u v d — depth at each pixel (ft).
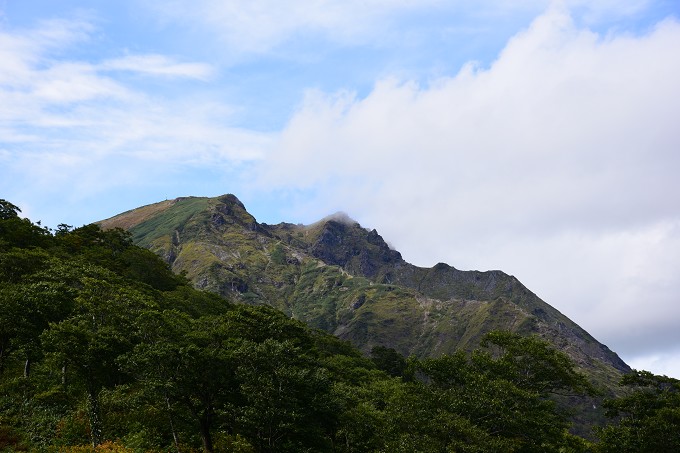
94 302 171.12
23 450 124.26
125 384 155.22
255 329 179.01
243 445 135.13
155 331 144.77
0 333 163.94
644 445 164.45
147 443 134.62
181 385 134.82
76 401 154.20
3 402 145.79
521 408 171.01
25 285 184.65
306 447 146.51
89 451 122.93
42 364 173.27
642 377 187.73
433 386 181.68
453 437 151.53
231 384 144.56
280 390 139.54
